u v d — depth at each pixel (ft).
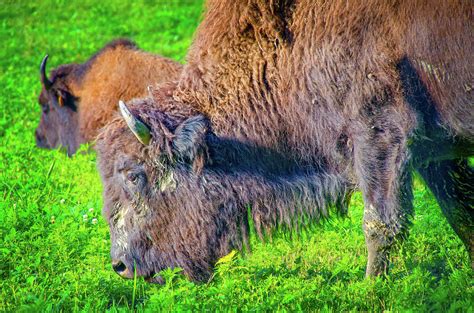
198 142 32.12
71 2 109.50
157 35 94.99
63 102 62.08
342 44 30.99
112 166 33.27
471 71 29.50
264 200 33.12
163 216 32.91
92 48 91.91
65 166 53.57
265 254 36.68
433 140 31.42
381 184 31.24
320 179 33.24
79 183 49.21
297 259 34.35
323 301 29.76
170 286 32.01
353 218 39.96
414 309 27.81
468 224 34.12
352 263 34.45
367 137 31.14
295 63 32.22
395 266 33.86
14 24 102.99
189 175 32.60
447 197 34.32
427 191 40.22
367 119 31.04
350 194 33.76
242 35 33.17
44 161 55.31
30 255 35.65
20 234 37.47
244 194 32.96
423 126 30.89
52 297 32.07
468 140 31.07
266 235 33.63
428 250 35.73
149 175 32.71
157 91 34.47
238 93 33.24
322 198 33.37
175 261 33.09
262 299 30.35
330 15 31.37
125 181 33.01
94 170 52.95
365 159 31.32
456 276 30.09
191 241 32.94
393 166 30.94
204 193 32.63
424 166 33.19
